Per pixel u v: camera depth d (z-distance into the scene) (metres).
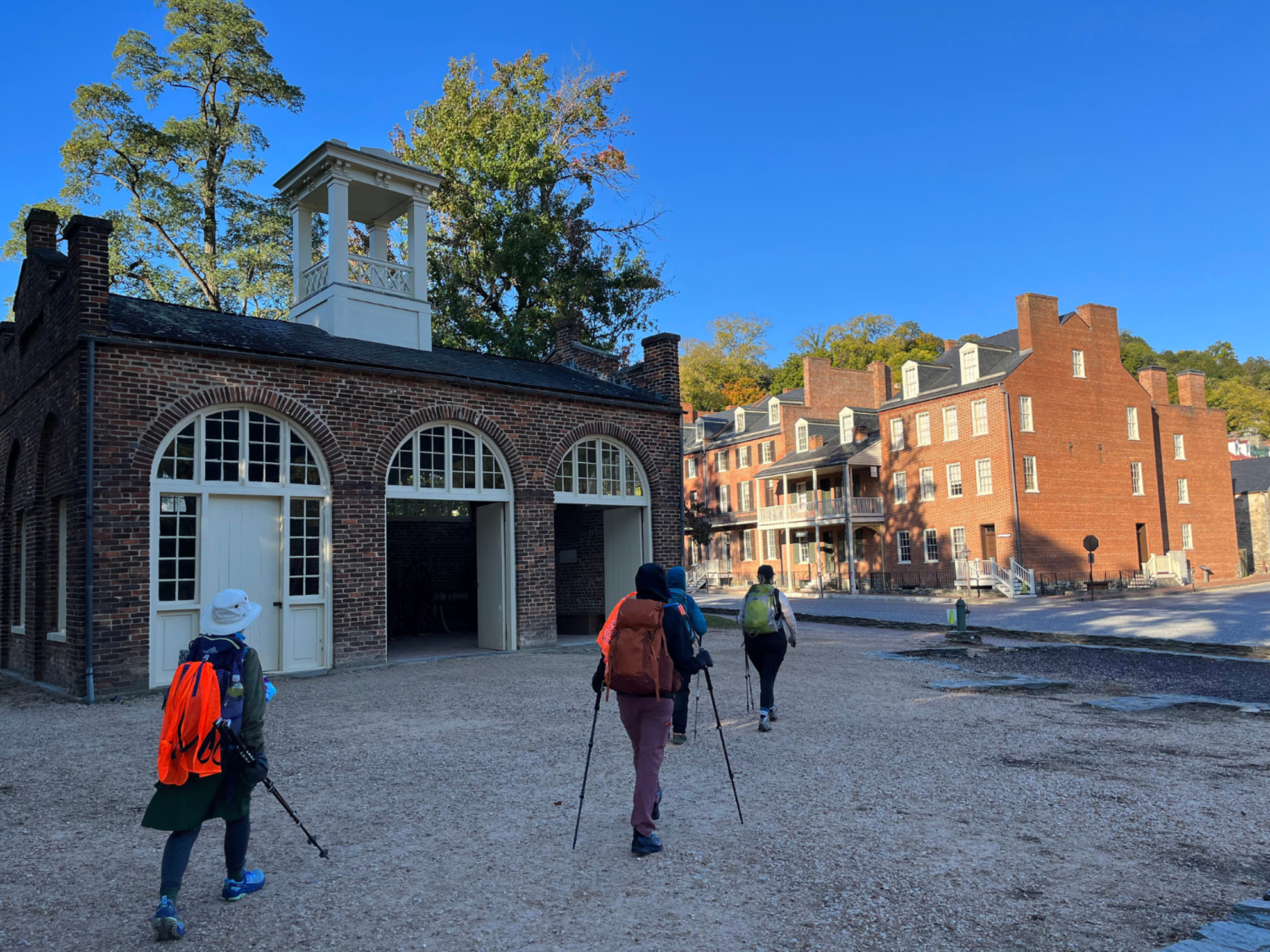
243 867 4.41
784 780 6.57
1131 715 9.32
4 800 6.29
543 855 4.95
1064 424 35.81
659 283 32.03
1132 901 4.24
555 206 30.89
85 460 10.73
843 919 4.03
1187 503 41.25
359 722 8.95
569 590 19.20
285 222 28.84
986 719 9.07
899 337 73.50
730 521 48.94
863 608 29.58
